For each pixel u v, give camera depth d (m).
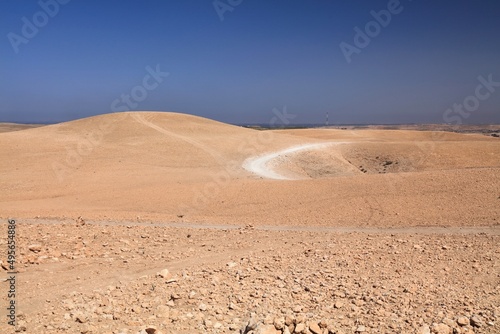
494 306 6.65
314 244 12.43
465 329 5.86
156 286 8.22
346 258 10.33
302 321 6.05
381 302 7.02
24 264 9.88
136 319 6.64
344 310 6.88
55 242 12.16
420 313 6.55
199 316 6.70
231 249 11.88
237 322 6.48
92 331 6.13
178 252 11.42
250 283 8.41
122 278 8.95
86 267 9.77
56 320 6.54
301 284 8.30
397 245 11.93
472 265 9.16
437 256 10.20
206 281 8.52
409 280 8.29
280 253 11.12
